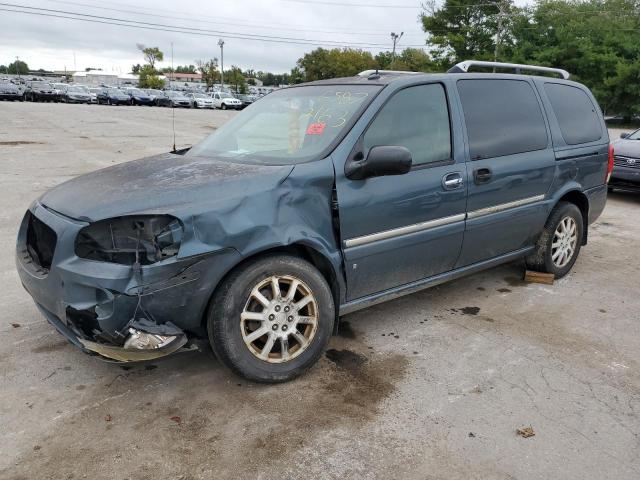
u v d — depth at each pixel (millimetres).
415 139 3740
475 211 4086
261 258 3084
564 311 4469
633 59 38250
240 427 2867
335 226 3328
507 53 44000
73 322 2889
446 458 2656
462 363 3568
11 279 4922
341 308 3545
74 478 2490
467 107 4121
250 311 3102
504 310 4457
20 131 19719
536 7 43688
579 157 4992
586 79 39594
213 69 93750
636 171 8969
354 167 3311
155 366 3455
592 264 5773
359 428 2873
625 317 4375
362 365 3514
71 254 2842
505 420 2963
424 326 4113
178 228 2809
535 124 4652
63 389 3184
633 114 38656
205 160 3674
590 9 42688
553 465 2619
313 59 75625
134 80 109250
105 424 2873
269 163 3457
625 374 3479
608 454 2703
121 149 14945
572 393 3242
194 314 2918
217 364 3486
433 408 3062
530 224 4660
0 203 7914
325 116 3678
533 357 3672
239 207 2965
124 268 2744
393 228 3578
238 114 4512
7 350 3619
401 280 3832
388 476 2533
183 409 3014
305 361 3279
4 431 2799
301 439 2779
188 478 2504
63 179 10070
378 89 3703
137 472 2533
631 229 7430
